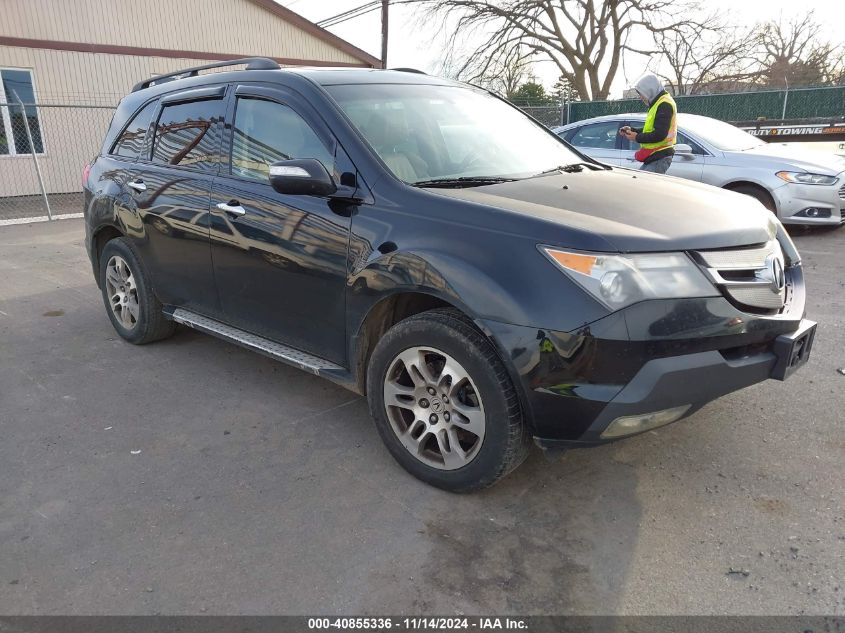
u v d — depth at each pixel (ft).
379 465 10.38
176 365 14.65
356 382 10.51
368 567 8.07
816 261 22.70
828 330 15.85
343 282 10.11
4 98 47.91
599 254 7.94
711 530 8.64
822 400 12.15
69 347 15.90
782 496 9.32
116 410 12.48
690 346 8.09
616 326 7.82
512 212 8.70
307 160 9.80
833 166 25.77
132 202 14.35
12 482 10.07
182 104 13.83
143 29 54.08
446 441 9.45
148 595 7.65
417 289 9.07
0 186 48.73
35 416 12.27
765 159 26.00
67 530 8.87
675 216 9.01
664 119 23.62
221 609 7.43
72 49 50.47
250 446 11.05
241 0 59.41
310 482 9.93
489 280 8.39
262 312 11.90
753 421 11.46
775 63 110.22
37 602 7.57
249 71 12.58
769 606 7.34
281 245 10.96
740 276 8.64
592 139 30.78
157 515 9.18
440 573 7.95
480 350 8.59
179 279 13.67
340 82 11.60
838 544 8.29
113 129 16.11
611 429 8.13
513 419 8.59
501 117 13.14
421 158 10.72
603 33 96.99
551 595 7.58
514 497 9.45
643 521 8.87
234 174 12.14
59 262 25.72
